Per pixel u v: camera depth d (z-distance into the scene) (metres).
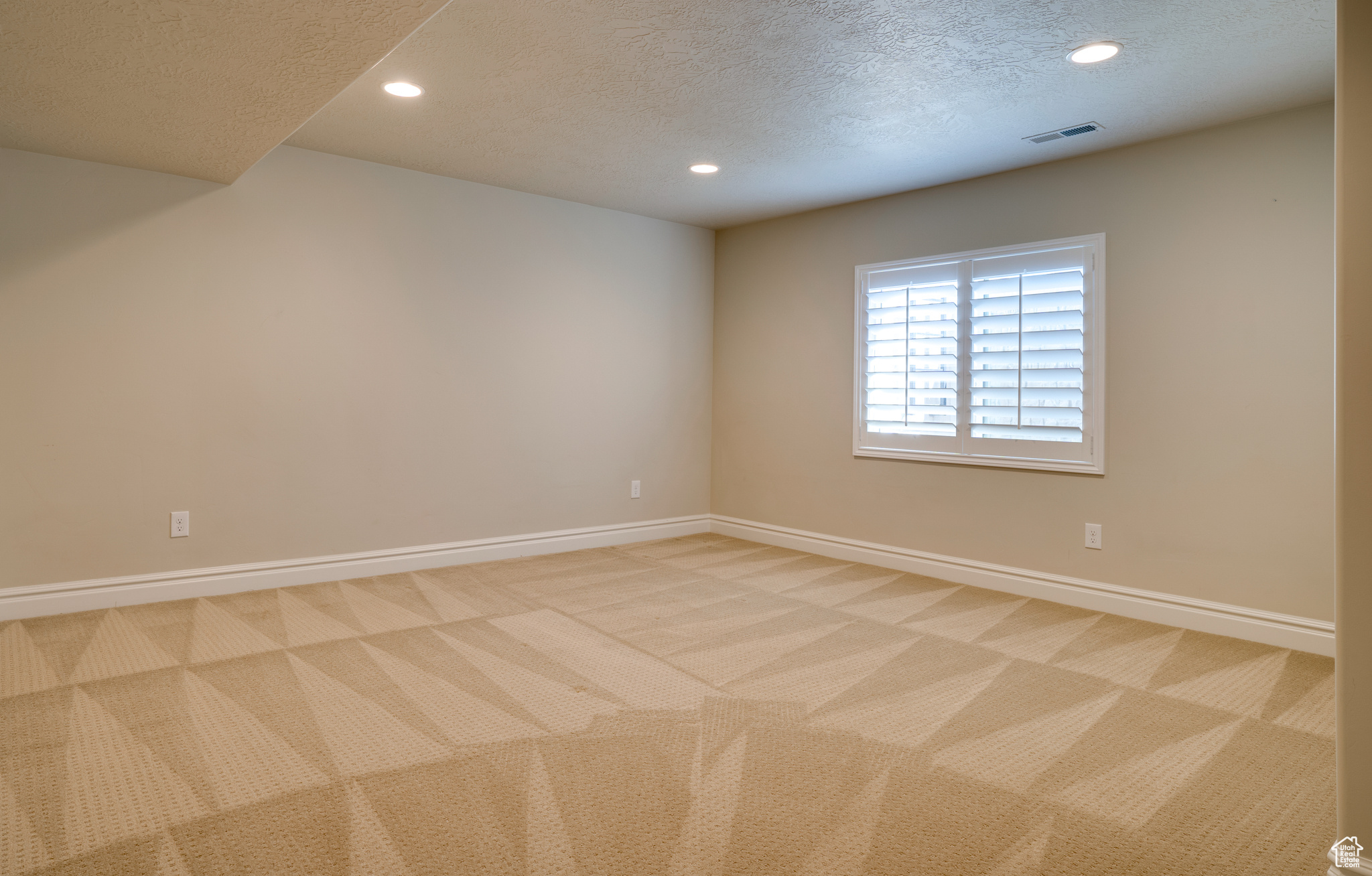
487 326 4.45
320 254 3.88
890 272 4.45
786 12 2.33
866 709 2.49
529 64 2.71
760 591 3.92
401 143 3.65
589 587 3.96
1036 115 3.15
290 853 1.67
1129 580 3.56
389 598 3.68
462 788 1.95
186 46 2.18
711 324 5.54
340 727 2.29
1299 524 3.10
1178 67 2.71
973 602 3.77
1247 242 3.20
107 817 1.80
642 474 5.20
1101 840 1.77
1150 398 3.48
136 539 3.47
